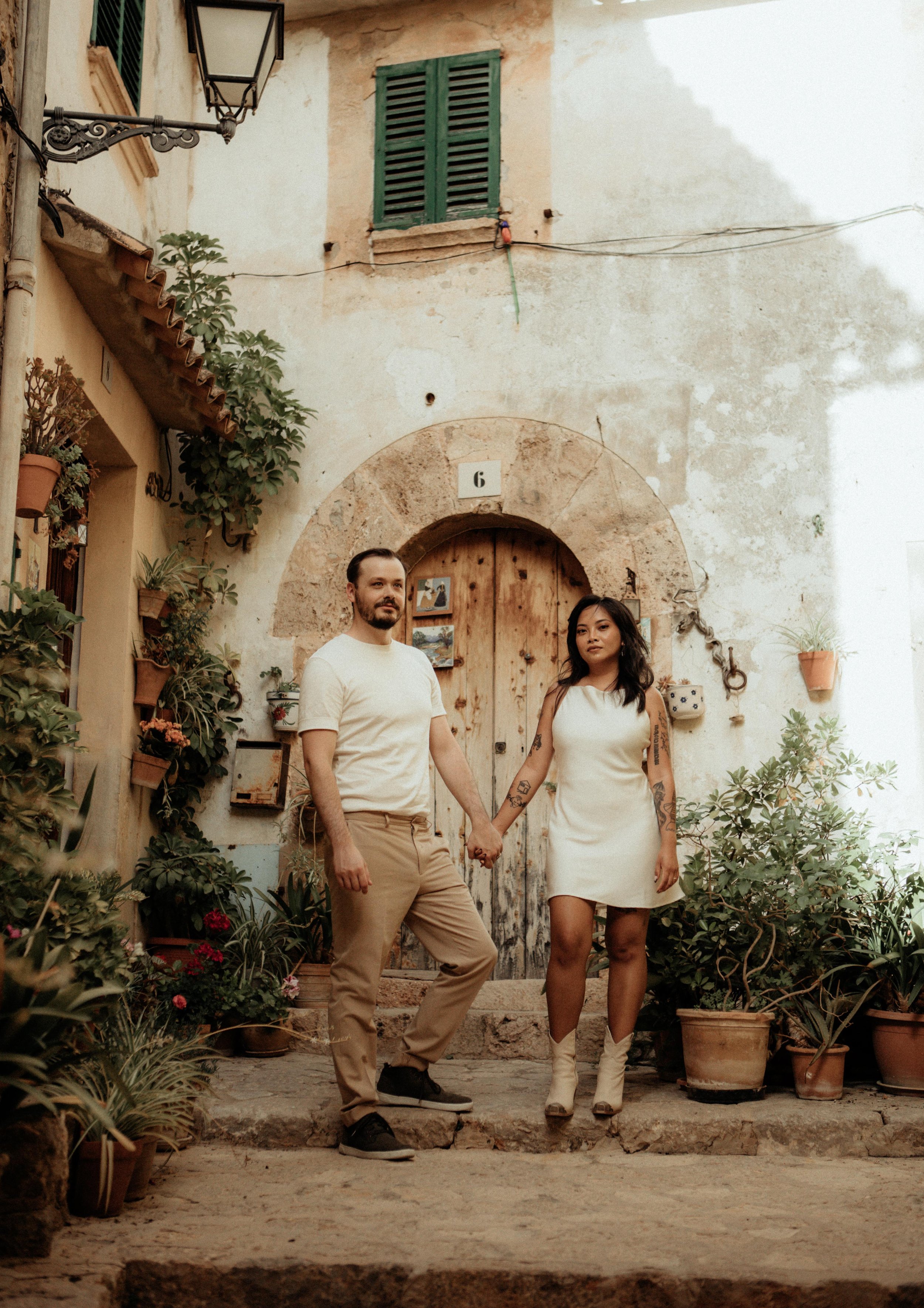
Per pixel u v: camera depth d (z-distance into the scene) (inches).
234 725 232.4
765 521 221.5
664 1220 108.0
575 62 247.8
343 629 237.6
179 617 230.7
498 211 244.8
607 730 148.9
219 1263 94.0
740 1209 112.3
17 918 109.7
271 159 259.3
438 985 144.1
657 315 233.9
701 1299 91.5
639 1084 164.1
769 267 230.7
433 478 237.8
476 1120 139.9
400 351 245.1
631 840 146.3
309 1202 112.4
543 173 244.8
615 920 147.7
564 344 237.1
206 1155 131.9
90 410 192.5
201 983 185.9
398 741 141.6
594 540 227.9
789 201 232.2
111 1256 94.3
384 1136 131.9
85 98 202.7
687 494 225.8
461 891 145.0
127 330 196.7
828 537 218.5
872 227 227.9
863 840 187.0
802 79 235.9
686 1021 155.1
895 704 209.9
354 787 139.0
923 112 229.6
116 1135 94.4
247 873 229.5
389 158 253.0
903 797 205.9
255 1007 187.9
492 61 251.8
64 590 213.9
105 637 216.2
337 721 139.5
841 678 212.4
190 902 213.2
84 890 118.4
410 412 242.2
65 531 172.4
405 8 259.0
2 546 145.6
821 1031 156.6
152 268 178.5
